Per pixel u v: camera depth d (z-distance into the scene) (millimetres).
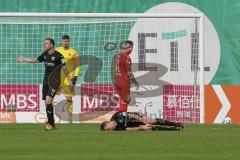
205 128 63562
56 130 59625
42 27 73500
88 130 59719
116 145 46594
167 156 40656
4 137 51875
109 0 73125
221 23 72812
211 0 72938
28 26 73500
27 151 43312
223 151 43375
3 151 43312
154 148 44938
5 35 73250
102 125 58688
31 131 58156
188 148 45000
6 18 73250
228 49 72750
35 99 73000
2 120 72938
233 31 72750
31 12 72812
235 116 72688
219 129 61906
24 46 73500
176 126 58938
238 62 72625
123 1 73188
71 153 42250
